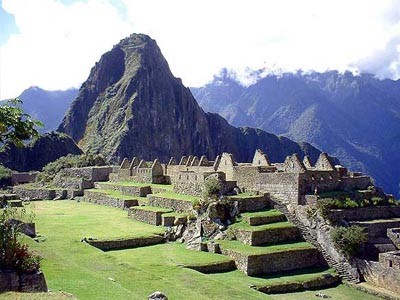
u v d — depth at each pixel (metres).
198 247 37.97
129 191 66.81
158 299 19.56
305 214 39.84
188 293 23.97
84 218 51.62
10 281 17.08
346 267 35.31
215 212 40.78
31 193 85.56
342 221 38.69
